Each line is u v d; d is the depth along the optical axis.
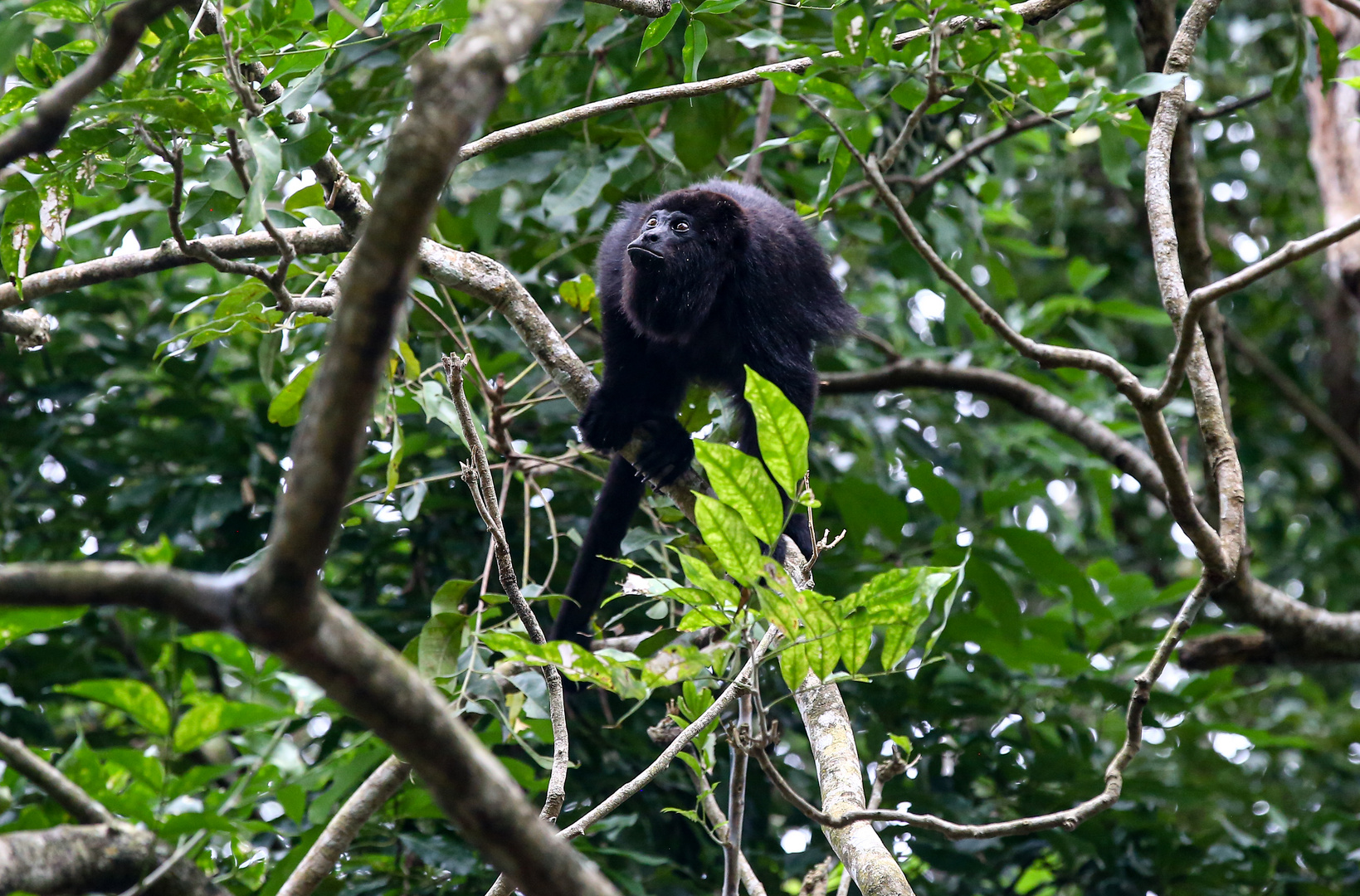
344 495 2.29
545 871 2.64
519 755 7.63
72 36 7.38
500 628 5.01
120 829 4.27
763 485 3.58
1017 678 8.35
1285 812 9.54
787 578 3.62
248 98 4.42
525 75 9.52
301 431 2.28
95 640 8.45
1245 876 7.89
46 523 8.76
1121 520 13.66
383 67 8.62
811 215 8.05
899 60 5.65
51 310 8.84
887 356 9.83
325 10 7.86
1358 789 10.54
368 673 2.41
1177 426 9.82
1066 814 4.05
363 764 5.72
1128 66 7.93
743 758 4.11
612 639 5.87
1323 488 14.62
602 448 6.57
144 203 7.55
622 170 7.99
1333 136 9.52
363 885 6.59
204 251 4.56
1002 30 5.40
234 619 2.31
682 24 8.13
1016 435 10.19
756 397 3.60
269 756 5.37
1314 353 15.67
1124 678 8.83
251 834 5.99
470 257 6.29
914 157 9.20
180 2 3.29
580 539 6.90
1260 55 13.87
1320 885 7.83
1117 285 13.22
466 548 8.03
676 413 7.93
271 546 2.29
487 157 7.71
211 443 8.45
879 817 3.82
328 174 5.48
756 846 7.83
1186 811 8.97
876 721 7.87
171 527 8.34
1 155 3.34
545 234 9.12
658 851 7.53
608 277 7.56
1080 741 7.98
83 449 8.75
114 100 4.61
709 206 7.25
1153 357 12.89
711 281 7.16
